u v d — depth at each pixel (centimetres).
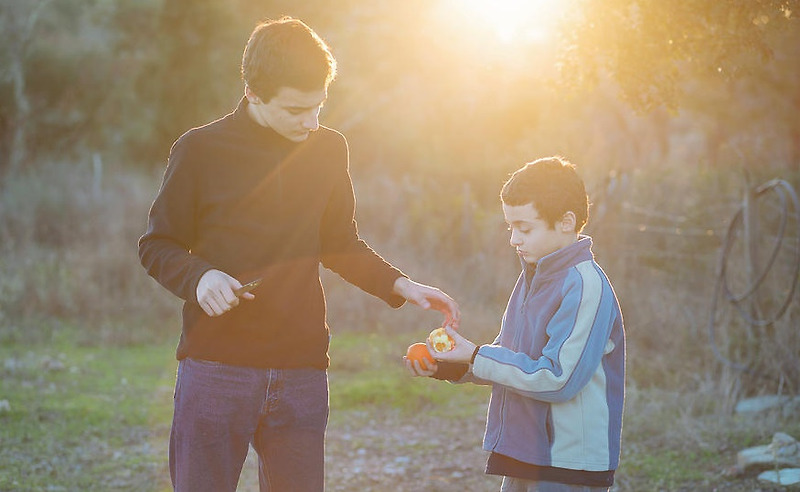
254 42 294
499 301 1105
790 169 1217
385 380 823
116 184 1530
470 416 742
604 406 309
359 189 1438
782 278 803
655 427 668
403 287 334
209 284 280
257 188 303
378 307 1101
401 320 1071
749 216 767
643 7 490
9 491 552
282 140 308
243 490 572
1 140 1922
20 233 1315
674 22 486
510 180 320
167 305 1138
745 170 788
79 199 1395
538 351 310
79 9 2109
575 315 300
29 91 2019
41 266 1198
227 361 300
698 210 980
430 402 780
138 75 1983
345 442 675
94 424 710
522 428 312
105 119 2030
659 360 822
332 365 902
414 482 586
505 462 315
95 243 1274
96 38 2081
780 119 1791
